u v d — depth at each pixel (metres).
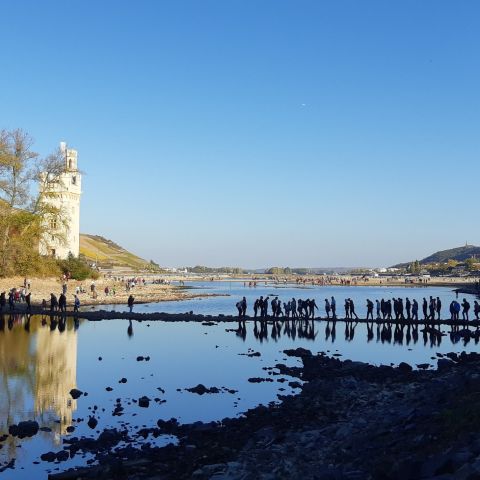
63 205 95.44
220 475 13.23
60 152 79.50
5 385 23.58
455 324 48.41
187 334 41.94
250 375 26.78
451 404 14.77
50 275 84.69
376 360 31.12
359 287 158.25
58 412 19.86
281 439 16.16
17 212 76.25
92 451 15.89
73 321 48.84
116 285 105.25
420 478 10.36
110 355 31.69
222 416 19.69
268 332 44.06
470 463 9.88
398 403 18.45
